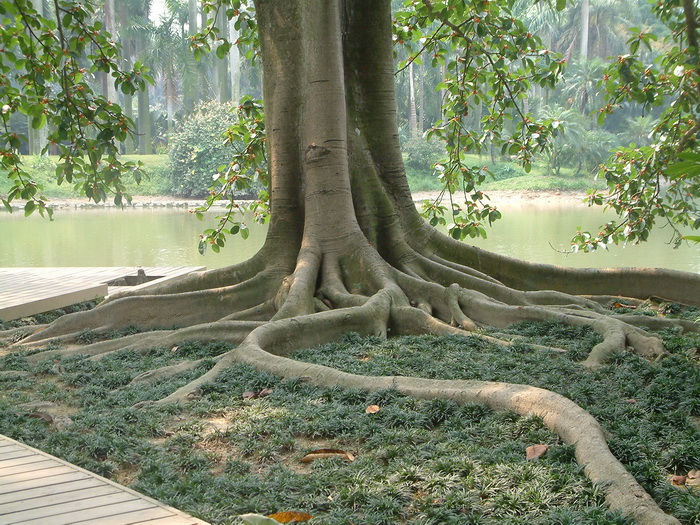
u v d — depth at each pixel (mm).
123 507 3332
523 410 5051
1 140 9562
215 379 6391
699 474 4195
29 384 6672
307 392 5914
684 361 6488
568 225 25047
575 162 46156
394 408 5305
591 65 44969
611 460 4082
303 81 9445
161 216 31953
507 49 11211
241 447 4816
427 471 4242
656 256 16766
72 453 4684
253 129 12453
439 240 10195
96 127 9680
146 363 7293
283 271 9242
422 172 45531
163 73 50219
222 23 47688
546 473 4102
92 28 9430
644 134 43844
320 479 4207
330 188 9227
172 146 40656
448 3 10383
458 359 6754
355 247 9078
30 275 13117
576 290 10203
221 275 9617
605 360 6660
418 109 55250
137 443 4930
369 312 8023
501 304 8570
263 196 12500
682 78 9102
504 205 37188
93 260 17891
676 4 9914
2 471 3811
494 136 12125
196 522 3180
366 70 10195
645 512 3598
